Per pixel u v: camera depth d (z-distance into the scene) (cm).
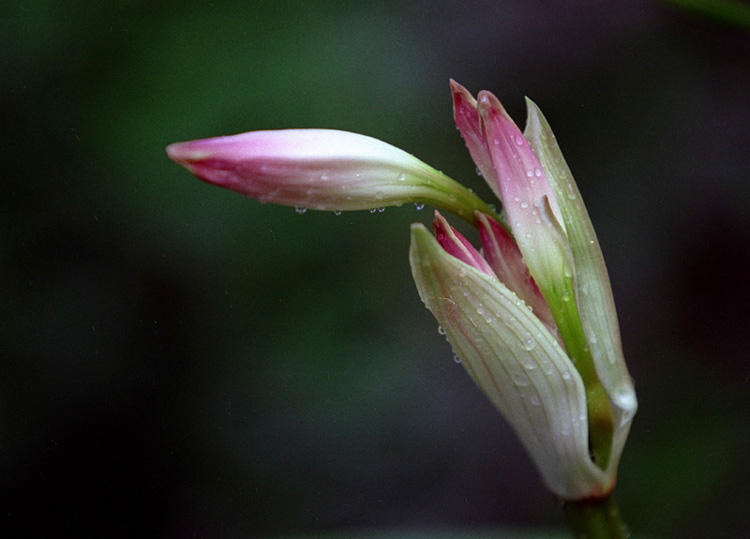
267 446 99
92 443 105
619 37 105
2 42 97
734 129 103
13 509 105
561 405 48
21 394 104
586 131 105
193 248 94
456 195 49
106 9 97
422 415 98
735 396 99
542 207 48
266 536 100
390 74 96
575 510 49
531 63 105
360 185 48
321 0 97
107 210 96
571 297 48
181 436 102
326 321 94
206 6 96
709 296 103
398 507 99
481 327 48
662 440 98
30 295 102
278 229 94
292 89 92
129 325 102
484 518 99
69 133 95
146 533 104
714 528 91
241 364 97
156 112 92
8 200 99
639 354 102
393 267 95
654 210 104
